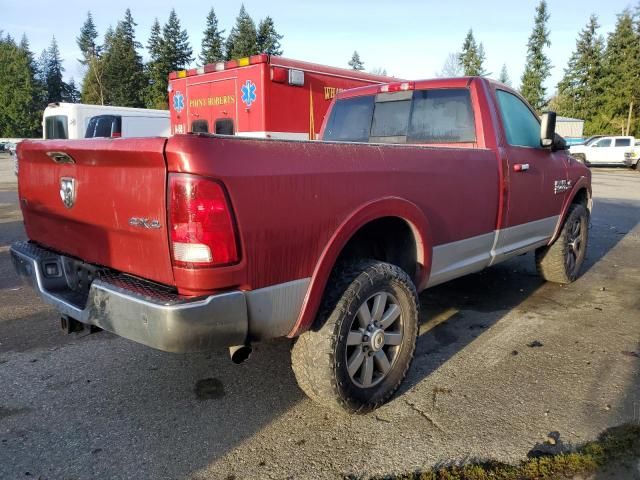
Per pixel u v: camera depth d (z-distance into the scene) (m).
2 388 3.43
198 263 2.29
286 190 2.51
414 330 3.28
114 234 2.69
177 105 10.01
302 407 3.22
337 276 2.92
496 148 4.21
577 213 5.69
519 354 3.98
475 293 5.55
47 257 3.24
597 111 48.44
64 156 2.89
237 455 2.75
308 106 9.13
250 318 2.46
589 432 2.92
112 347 4.08
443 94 4.52
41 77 77.12
